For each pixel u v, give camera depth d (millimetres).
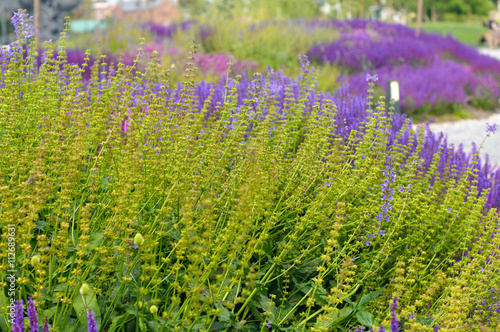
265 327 2373
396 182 3055
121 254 2191
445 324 2158
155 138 2719
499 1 62531
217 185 2807
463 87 12852
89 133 2756
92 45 12820
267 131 2824
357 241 2746
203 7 23453
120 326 2238
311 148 2881
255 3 20844
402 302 2500
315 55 12633
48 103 2752
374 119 3021
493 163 6637
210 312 2045
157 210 2387
